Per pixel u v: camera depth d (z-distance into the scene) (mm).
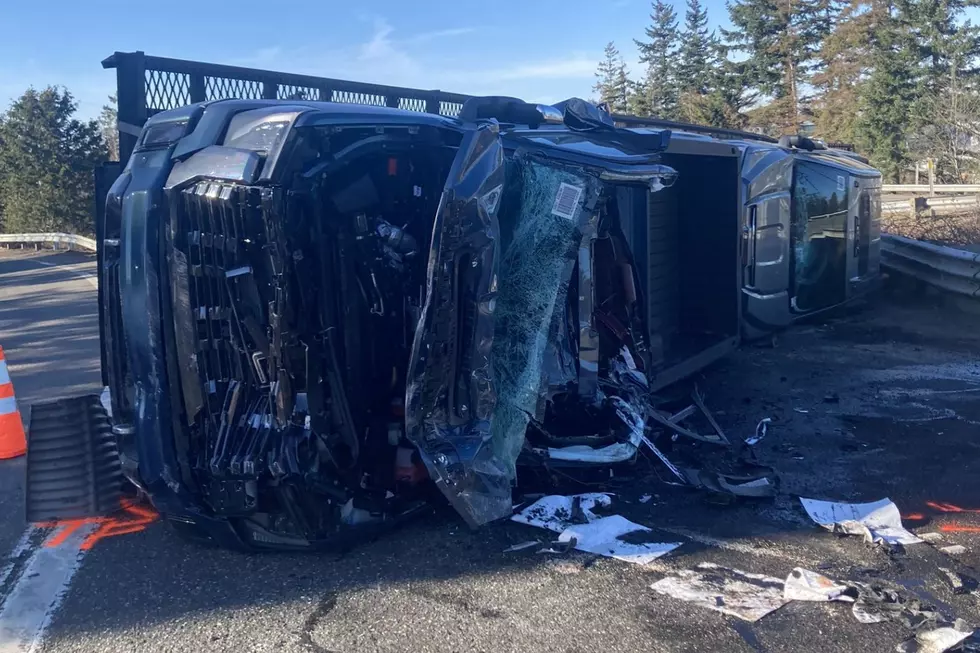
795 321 10805
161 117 4449
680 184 8289
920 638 3428
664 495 5148
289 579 4098
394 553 4367
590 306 5215
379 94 7266
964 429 6535
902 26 42375
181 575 4180
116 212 4301
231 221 3949
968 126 28078
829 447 6176
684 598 3830
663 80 62812
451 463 4258
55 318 13758
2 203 51969
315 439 4043
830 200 11078
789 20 50344
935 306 12547
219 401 4141
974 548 4371
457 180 4176
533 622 3650
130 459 4359
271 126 4000
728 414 7098
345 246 4215
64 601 3938
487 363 4371
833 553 4312
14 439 6137
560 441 5145
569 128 5570
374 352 4484
